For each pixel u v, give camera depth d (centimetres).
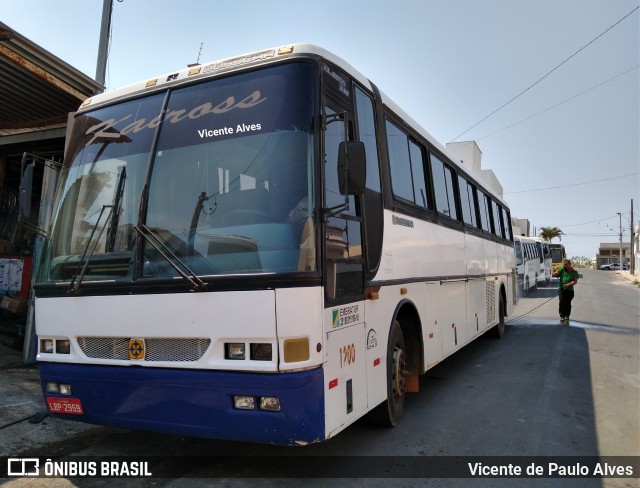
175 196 398
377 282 471
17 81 800
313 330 349
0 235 1014
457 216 827
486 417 577
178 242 383
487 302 1030
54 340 427
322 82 397
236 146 391
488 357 952
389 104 566
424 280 620
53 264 436
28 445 477
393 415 523
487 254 1048
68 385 417
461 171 886
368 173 480
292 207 365
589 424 555
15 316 952
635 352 998
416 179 636
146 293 384
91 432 517
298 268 350
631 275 5828
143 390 382
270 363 343
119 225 413
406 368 589
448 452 471
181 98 428
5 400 586
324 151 382
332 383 371
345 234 412
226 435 358
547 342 1123
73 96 841
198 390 362
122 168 430
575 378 772
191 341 369
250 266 358
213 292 361
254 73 406
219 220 378
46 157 1023
